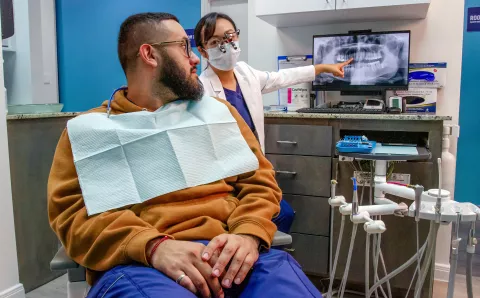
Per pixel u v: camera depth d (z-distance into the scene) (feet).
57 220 3.65
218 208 3.84
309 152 7.27
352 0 7.41
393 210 3.97
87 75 14.08
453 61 8.08
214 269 3.20
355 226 4.19
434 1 8.06
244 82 7.00
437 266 7.86
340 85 8.21
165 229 3.60
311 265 7.47
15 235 7.25
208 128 4.08
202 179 3.87
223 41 6.55
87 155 3.77
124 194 3.65
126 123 3.97
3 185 6.62
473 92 12.03
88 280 3.61
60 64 14.40
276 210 4.01
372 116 6.74
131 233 3.34
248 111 6.95
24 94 12.93
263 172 4.27
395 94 8.34
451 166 6.97
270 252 3.67
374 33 7.81
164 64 4.03
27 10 12.42
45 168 7.81
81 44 13.98
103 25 13.55
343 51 8.09
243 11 11.41
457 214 3.48
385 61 7.82
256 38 9.63
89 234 3.46
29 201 7.55
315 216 7.35
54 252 8.12
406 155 5.45
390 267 6.97
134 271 3.19
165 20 4.09
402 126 6.66
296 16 8.18
